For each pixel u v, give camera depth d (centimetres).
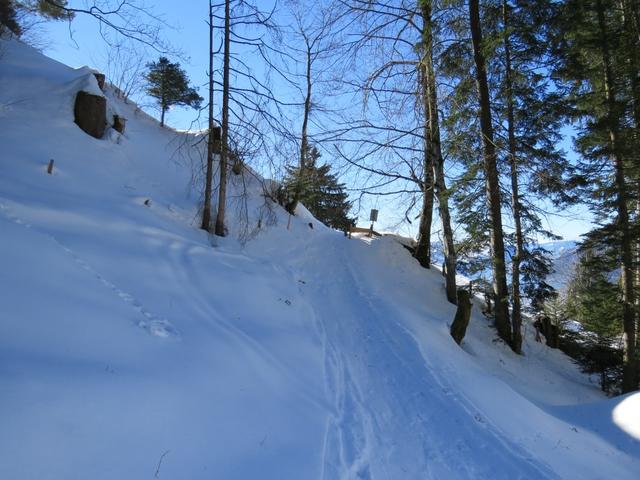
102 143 1347
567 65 1196
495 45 1029
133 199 1115
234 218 1395
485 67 1122
